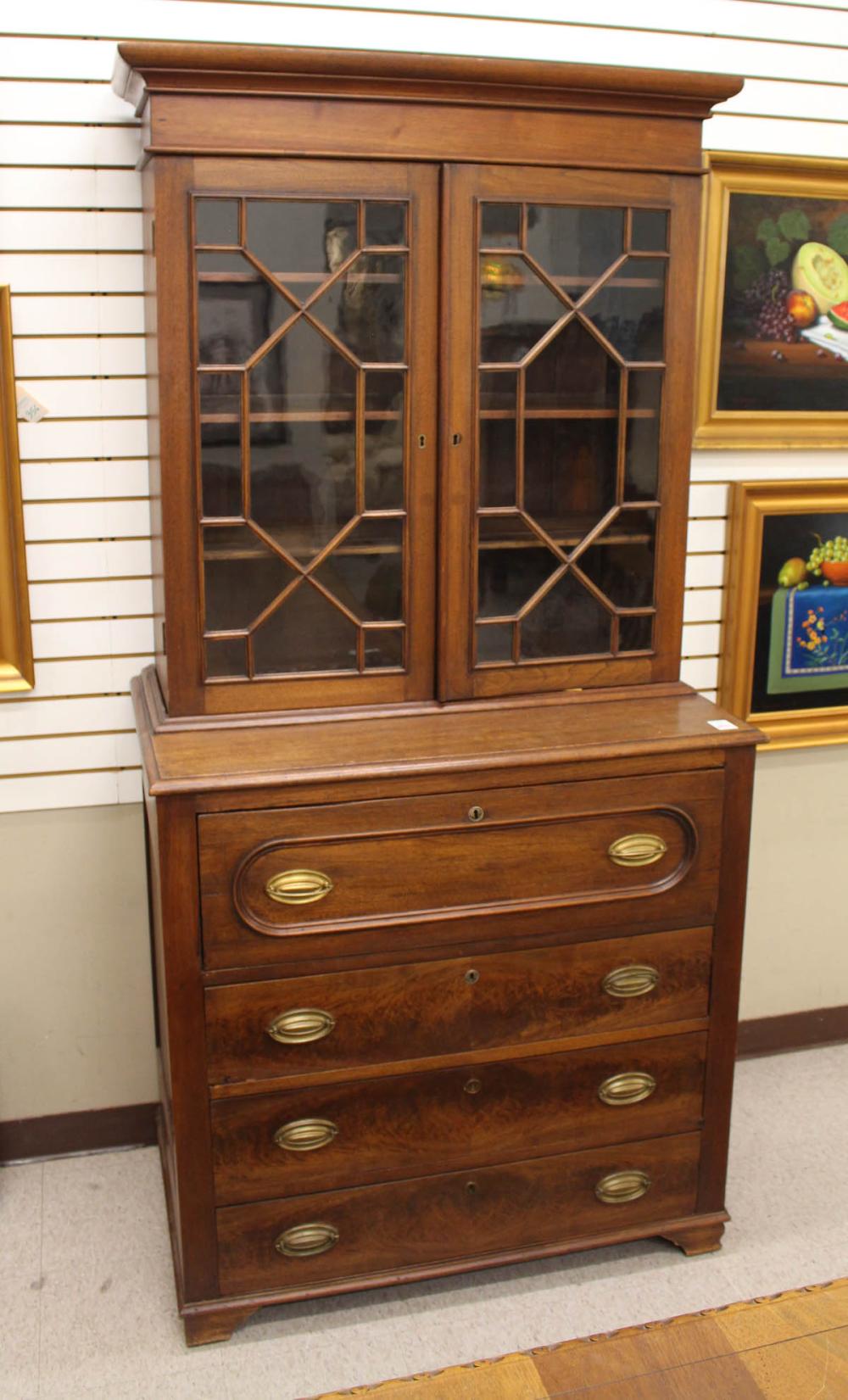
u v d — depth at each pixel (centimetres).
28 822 248
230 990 201
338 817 198
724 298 257
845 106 261
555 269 210
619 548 225
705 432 262
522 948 212
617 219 212
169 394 198
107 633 244
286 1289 215
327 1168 213
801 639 280
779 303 261
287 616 212
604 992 219
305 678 215
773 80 255
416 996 209
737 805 218
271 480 206
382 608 217
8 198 223
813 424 270
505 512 215
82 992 258
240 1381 205
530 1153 223
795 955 299
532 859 209
